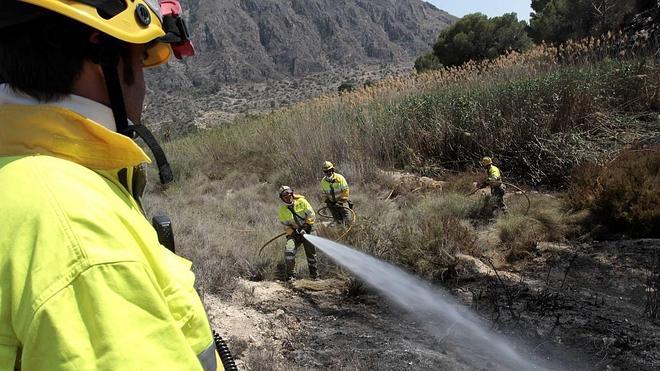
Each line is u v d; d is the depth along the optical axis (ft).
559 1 77.30
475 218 33.73
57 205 2.73
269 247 29.37
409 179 43.91
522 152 42.19
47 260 2.61
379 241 27.61
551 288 23.47
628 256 25.89
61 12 3.03
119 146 3.22
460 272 25.38
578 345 18.06
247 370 16.02
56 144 3.09
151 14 3.69
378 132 48.62
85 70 3.29
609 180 31.24
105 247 2.72
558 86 43.39
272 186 47.14
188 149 60.39
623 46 50.80
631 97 44.47
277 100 547.08
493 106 44.98
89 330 2.57
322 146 48.06
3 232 2.72
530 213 32.63
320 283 25.04
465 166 45.24
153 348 2.68
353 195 41.45
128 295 2.69
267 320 20.03
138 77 3.75
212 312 20.04
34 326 2.52
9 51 3.10
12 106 3.10
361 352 17.52
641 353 17.33
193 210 38.27
